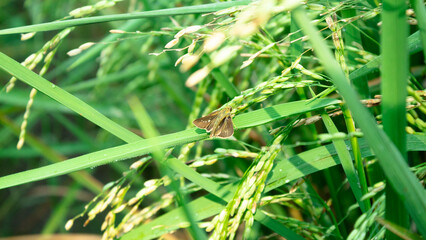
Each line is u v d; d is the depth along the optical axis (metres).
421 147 0.38
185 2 0.52
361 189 0.39
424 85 0.48
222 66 0.47
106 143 0.69
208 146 0.59
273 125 0.46
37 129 0.89
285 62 0.42
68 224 0.39
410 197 0.31
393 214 0.34
